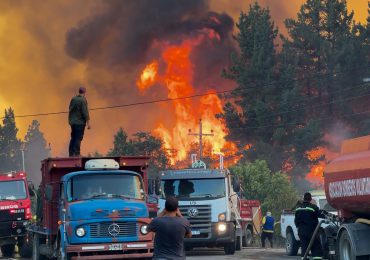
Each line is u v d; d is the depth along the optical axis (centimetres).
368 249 1789
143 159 2030
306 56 8988
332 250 2030
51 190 1891
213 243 2697
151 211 2006
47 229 2100
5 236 3094
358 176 1775
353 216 1930
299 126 8681
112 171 1914
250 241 3550
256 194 5450
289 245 2636
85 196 1862
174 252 1082
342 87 8562
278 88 8719
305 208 2072
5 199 3112
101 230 1784
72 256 1780
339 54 8569
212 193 2731
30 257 2773
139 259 1817
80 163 2045
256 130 8606
